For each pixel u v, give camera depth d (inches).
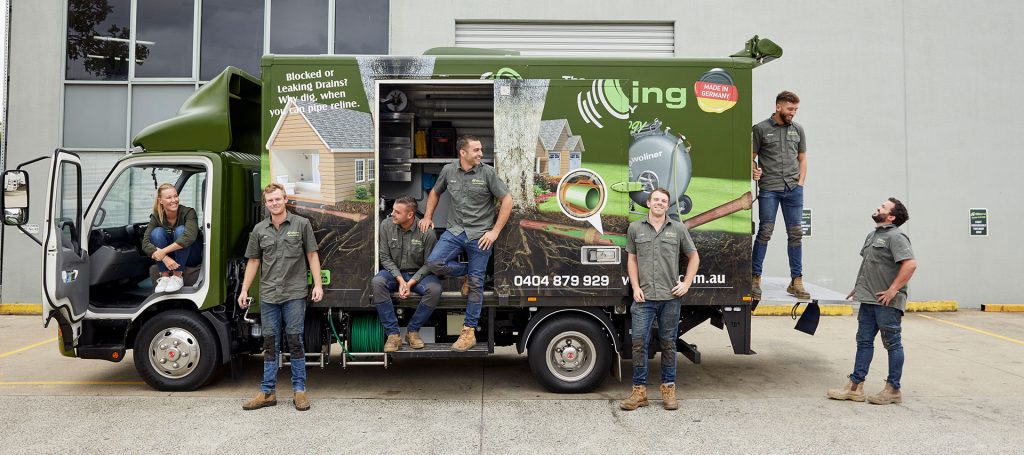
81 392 228.4
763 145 236.7
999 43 419.5
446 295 220.2
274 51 408.5
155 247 220.8
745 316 221.0
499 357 288.0
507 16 411.8
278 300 202.7
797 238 239.1
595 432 189.3
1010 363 275.6
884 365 272.2
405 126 257.1
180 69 407.2
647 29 420.2
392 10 409.1
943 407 212.8
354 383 242.8
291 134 216.1
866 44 418.0
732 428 192.5
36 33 405.1
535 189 215.9
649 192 216.2
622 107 216.7
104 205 233.9
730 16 417.1
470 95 260.1
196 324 221.9
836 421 198.8
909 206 419.8
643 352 207.5
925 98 419.2
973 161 420.5
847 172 418.0
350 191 215.8
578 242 216.4
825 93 418.0
